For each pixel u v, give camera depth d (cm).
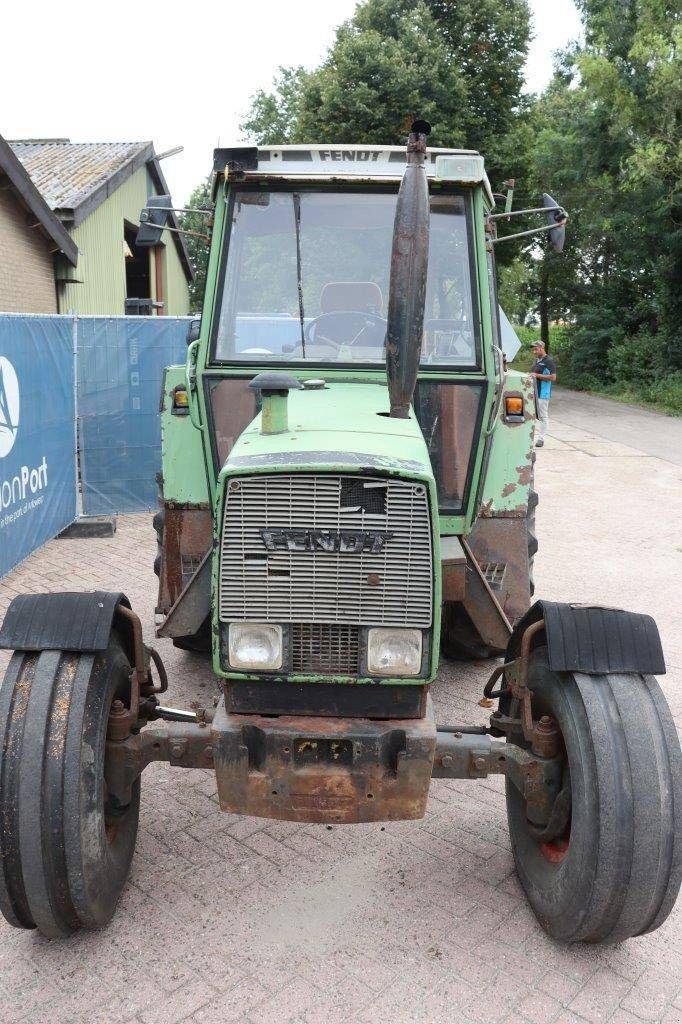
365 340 414
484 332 413
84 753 295
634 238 2567
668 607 705
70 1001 296
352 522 287
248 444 307
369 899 349
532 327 4428
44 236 1340
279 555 290
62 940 325
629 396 2539
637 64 2414
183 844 384
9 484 746
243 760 297
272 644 295
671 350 2586
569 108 2691
